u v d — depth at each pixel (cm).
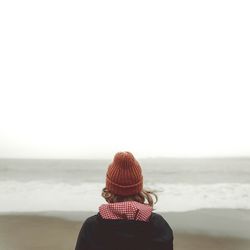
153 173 1005
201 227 612
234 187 845
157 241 131
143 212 132
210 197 795
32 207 724
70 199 774
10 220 648
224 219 657
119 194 139
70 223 639
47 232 587
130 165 139
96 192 834
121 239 129
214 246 530
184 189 851
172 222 639
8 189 830
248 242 552
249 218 663
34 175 934
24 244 536
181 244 542
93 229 132
